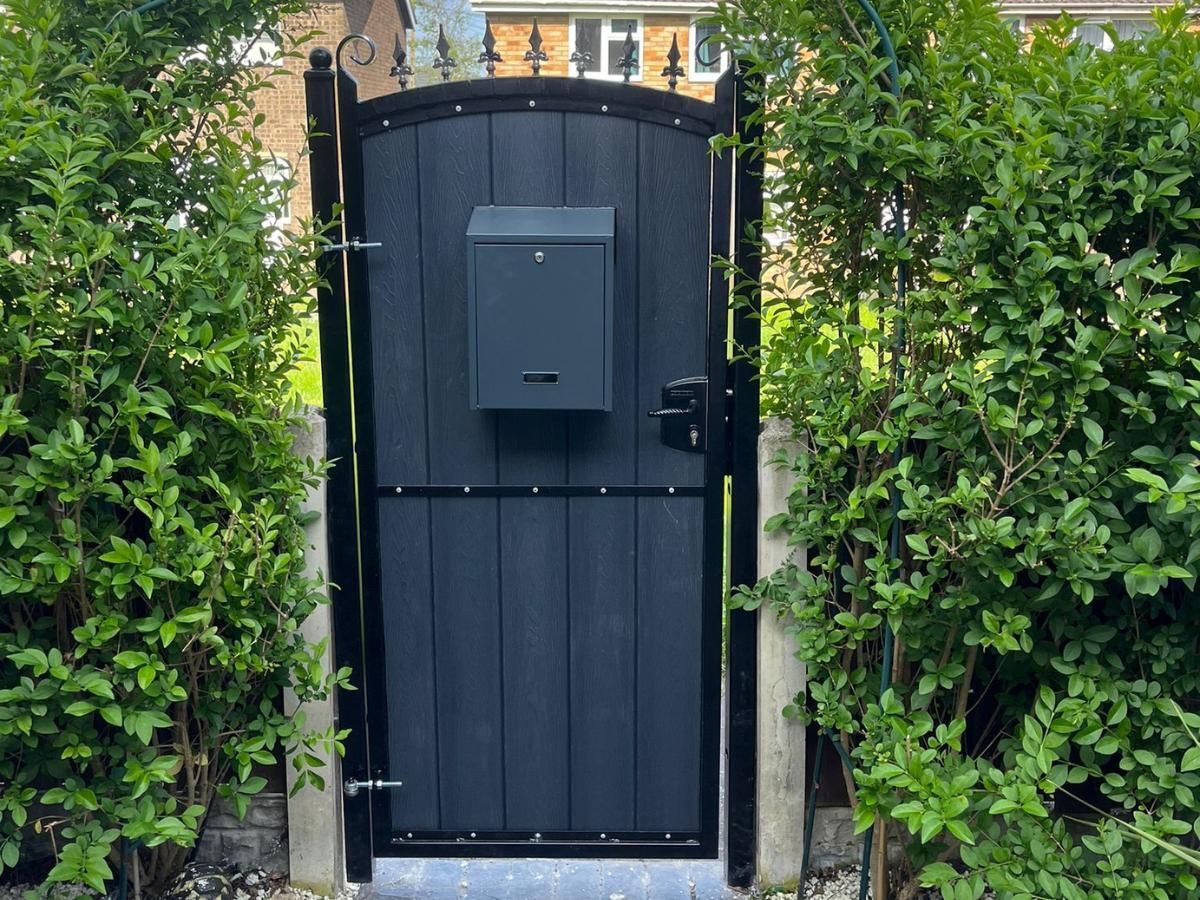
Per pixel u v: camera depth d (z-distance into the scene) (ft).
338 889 10.09
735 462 9.41
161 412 7.61
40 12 7.78
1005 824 8.83
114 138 8.05
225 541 8.00
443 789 10.14
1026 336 7.80
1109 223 7.97
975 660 9.19
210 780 9.40
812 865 10.07
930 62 7.84
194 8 8.27
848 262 8.79
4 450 8.29
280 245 9.00
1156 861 7.82
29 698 7.59
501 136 9.11
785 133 8.07
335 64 9.02
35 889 7.97
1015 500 7.73
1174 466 7.41
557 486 9.62
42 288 7.39
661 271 9.29
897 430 8.04
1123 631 8.59
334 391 9.40
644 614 9.84
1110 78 7.50
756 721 9.86
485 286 8.82
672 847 10.21
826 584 8.93
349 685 9.02
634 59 9.06
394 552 9.75
